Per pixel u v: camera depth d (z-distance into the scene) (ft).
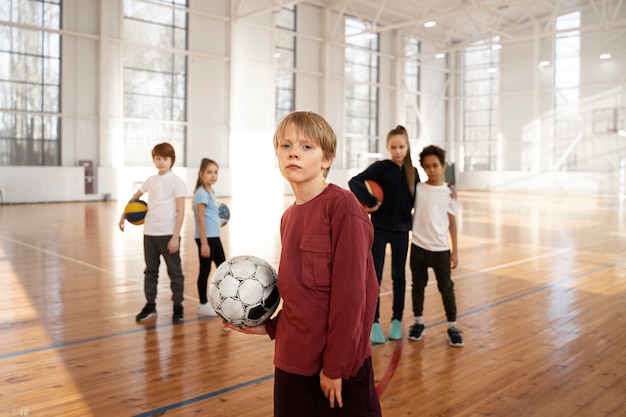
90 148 56.44
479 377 10.47
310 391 5.21
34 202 53.21
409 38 81.82
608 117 76.23
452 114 89.66
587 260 24.44
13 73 51.39
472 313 15.34
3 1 50.44
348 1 67.77
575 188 79.25
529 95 82.48
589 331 13.58
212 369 10.80
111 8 55.93
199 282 14.84
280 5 58.39
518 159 84.38
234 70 64.03
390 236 12.70
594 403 9.29
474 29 83.51
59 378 10.26
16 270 20.98
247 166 66.03
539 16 80.23
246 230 35.01
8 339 12.60
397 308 13.00
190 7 60.90
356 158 77.20
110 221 38.91
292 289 5.19
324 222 5.17
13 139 52.06
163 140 60.54
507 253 26.45
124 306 15.75
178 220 14.02
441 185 12.69
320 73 71.61
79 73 55.01
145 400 9.30
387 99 80.59
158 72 59.62
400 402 9.31
